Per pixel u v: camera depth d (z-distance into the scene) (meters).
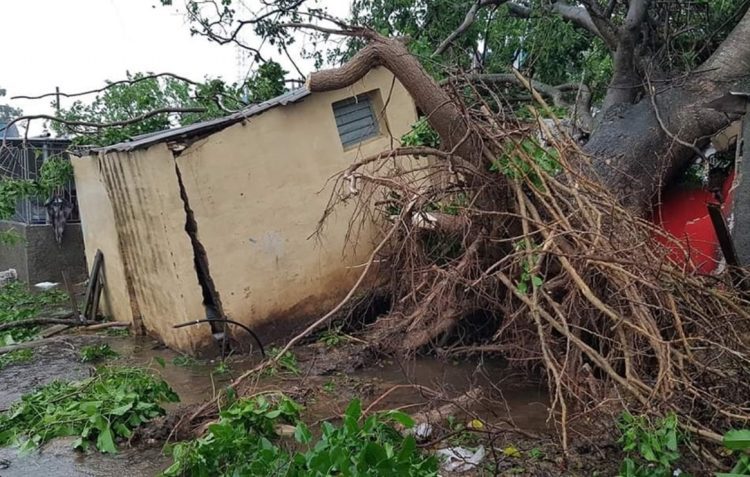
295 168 7.61
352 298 7.62
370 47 5.89
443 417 4.84
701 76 7.81
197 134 7.06
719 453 3.74
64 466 4.56
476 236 5.82
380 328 6.76
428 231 6.13
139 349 7.87
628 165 7.36
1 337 8.23
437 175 6.08
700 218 7.43
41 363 7.42
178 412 5.28
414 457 3.91
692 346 4.24
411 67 5.77
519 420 4.96
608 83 10.32
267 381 6.20
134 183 7.50
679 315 4.22
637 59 9.01
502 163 5.37
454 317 6.16
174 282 7.17
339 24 6.00
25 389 6.49
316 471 3.50
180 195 7.03
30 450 4.81
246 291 7.30
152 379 5.75
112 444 4.75
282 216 7.52
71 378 6.75
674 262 4.71
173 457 4.54
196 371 6.79
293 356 6.80
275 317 7.46
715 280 4.84
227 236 7.21
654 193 7.45
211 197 7.14
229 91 10.64
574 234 4.67
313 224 7.70
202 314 7.21
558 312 4.47
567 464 3.94
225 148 7.20
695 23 9.51
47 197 11.23
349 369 6.49
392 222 6.56
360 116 8.26
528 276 4.77
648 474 3.61
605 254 4.48
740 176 6.06
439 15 11.74
